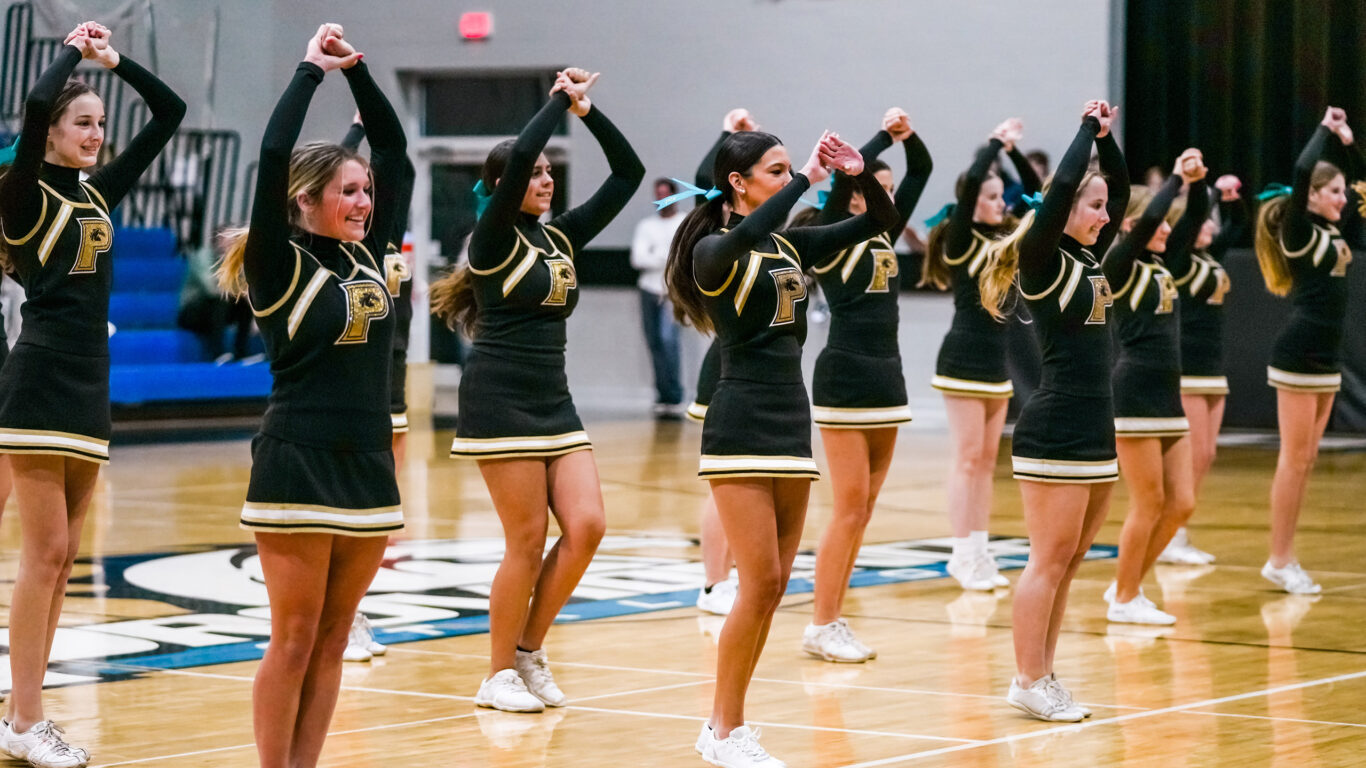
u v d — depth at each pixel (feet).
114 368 54.19
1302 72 55.47
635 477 43.93
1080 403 19.22
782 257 17.07
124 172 18.25
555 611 19.93
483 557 31.40
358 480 14.34
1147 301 24.94
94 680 21.02
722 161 17.42
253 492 14.26
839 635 22.81
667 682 21.26
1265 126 56.08
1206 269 30.35
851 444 22.79
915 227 59.21
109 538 33.60
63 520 17.37
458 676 21.57
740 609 16.89
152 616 25.35
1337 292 28.07
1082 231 19.47
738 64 62.13
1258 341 54.70
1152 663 22.40
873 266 23.07
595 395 65.72
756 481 16.79
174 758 17.20
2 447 16.96
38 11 62.69
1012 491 42.39
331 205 14.29
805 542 33.78
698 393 25.86
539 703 19.57
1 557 30.89
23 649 17.13
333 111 67.56
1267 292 54.34
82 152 17.31
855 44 60.18
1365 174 54.03
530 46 65.46
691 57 62.85
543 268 19.53
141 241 60.39
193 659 22.26
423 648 23.36
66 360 17.19
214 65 66.59
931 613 26.37
